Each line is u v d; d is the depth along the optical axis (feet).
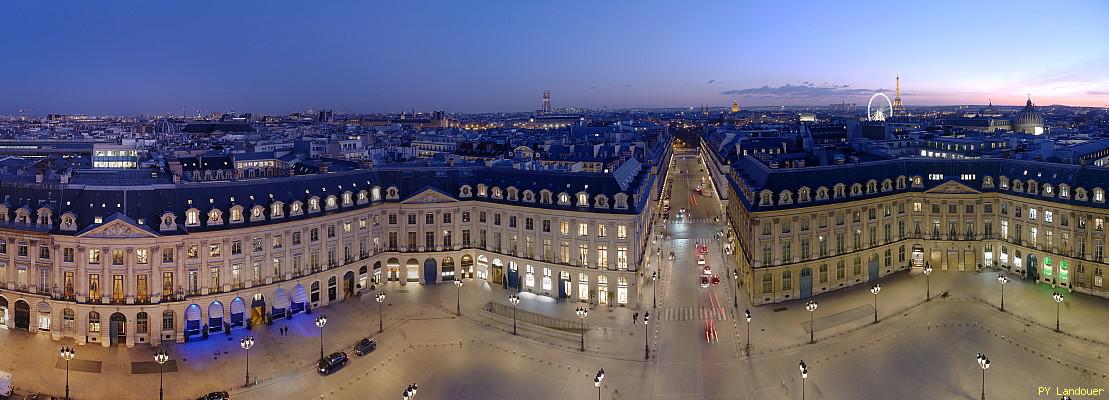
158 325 394.32
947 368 353.10
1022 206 502.38
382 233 506.07
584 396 331.98
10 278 405.39
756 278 465.06
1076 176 473.67
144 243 388.57
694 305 466.29
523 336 409.49
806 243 477.77
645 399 328.08
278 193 442.09
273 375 353.72
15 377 346.54
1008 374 343.67
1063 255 474.08
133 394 331.57
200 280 404.57
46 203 403.13
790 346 388.78
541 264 484.74
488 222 510.99
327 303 460.14
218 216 409.69
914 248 537.65
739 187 536.42
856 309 448.65
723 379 347.97
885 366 357.82
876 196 505.66
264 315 426.92
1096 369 345.92
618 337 407.44
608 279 463.01
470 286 504.43
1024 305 444.14
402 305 463.01
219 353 381.60
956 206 524.93
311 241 449.48
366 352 381.40
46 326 401.90
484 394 334.65
